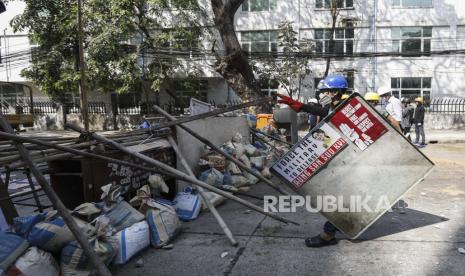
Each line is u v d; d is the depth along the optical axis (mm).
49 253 3322
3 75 28078
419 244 4121
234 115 9398
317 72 25938
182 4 20672
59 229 3311
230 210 5609
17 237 3229
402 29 25359
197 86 25766
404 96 25266
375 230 4578
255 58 22812
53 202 3053
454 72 25078
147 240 4113
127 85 20500
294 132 11555
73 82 20922
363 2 25438
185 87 24484
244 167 5730
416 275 3438
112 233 3824
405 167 4055
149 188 4797
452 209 5383
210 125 7160
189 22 21812
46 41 22406
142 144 5184
